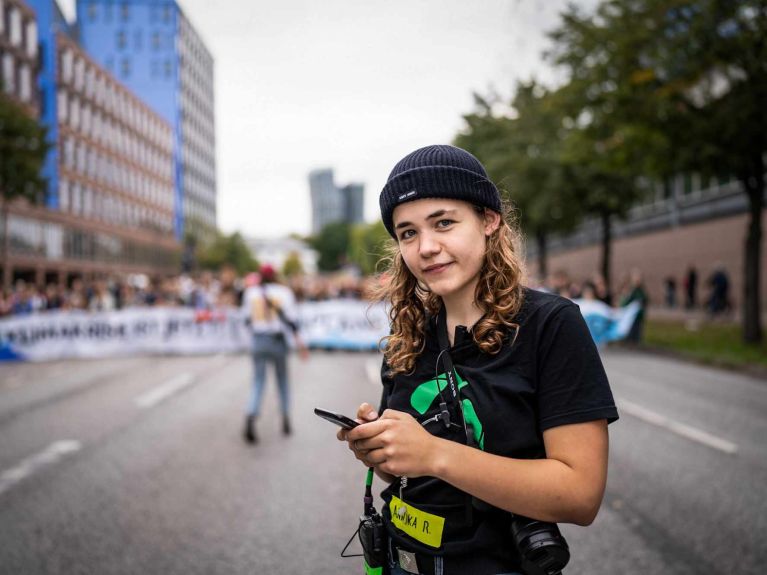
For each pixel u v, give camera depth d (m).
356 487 5.11
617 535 4.05
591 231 42.50
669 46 12.38
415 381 1.48
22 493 4.98
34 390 10.66
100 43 89.69
